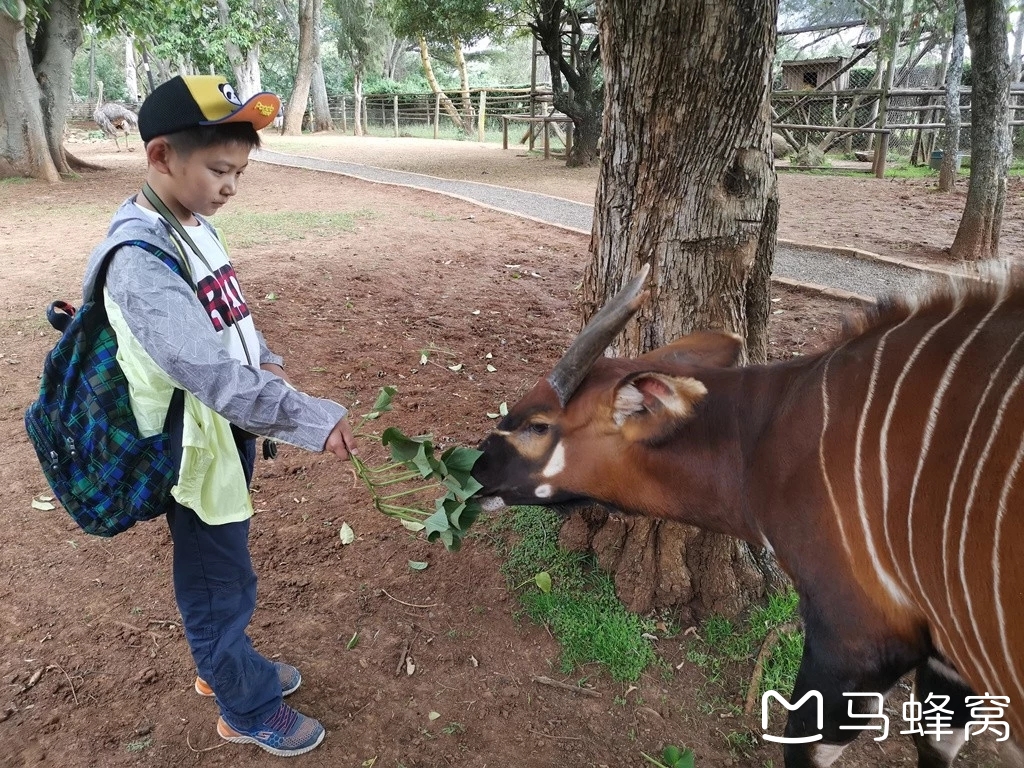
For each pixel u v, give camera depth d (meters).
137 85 43.41
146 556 3.45
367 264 8.12
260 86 33.06
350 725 2.61
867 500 1.78
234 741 2.53
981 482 1.57
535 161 18.97
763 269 2.95
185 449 1.95
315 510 3.80
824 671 1.96
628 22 2.53
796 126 17.03
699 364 2.37
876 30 23.89
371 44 34.38
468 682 2.79
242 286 7.12
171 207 1.96
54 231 9.93
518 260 8.49
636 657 2.86
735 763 2.50
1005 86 7.87
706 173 2.64
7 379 5.13
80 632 2.99
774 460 2.00
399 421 4.67
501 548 3.42
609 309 2.19
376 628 3.03
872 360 1.86
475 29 18.03
